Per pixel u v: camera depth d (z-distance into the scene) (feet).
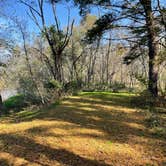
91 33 47.65
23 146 25.98
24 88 98.22
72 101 45.11
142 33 47.42
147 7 42.73
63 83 66.39
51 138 27.43
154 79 44.62
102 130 29.43
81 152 24.09
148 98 41.55
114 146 25.16
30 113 45.19
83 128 30.04
